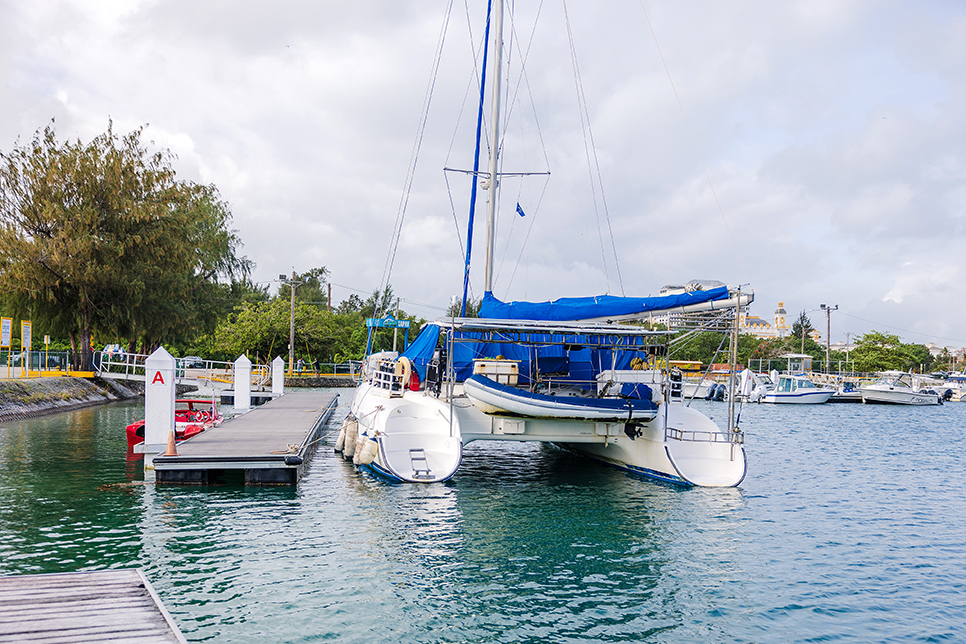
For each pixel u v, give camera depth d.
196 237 40.06
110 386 37.56
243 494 13.27
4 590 6.32
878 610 8.09
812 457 21.20
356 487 14.16
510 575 8.95
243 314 55.12
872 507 13.66
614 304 14.67
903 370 74.81
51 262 33.12
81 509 11.85
